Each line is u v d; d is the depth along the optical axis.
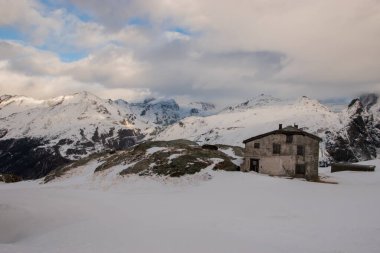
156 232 31.22
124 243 27.36
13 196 54.84
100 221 36.94
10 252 23.80
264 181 61.88
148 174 72.06
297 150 73.06
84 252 24.66
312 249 26.31
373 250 25.84
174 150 84.38
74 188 69.00
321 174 84.19
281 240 28.94
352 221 34.34
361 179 76.56
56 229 34.75
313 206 42.31
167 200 50.78
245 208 42.44
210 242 27.89
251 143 74.75
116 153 107.75
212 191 56.78
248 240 28.92
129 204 48.16
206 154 81.31
